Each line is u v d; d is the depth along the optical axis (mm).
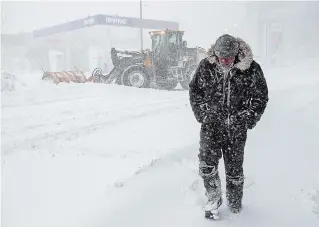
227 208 3223
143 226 2887
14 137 6375
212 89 2896
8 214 3178
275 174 4035
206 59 2932
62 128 7066
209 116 2959
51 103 10469
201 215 3057
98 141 5762
